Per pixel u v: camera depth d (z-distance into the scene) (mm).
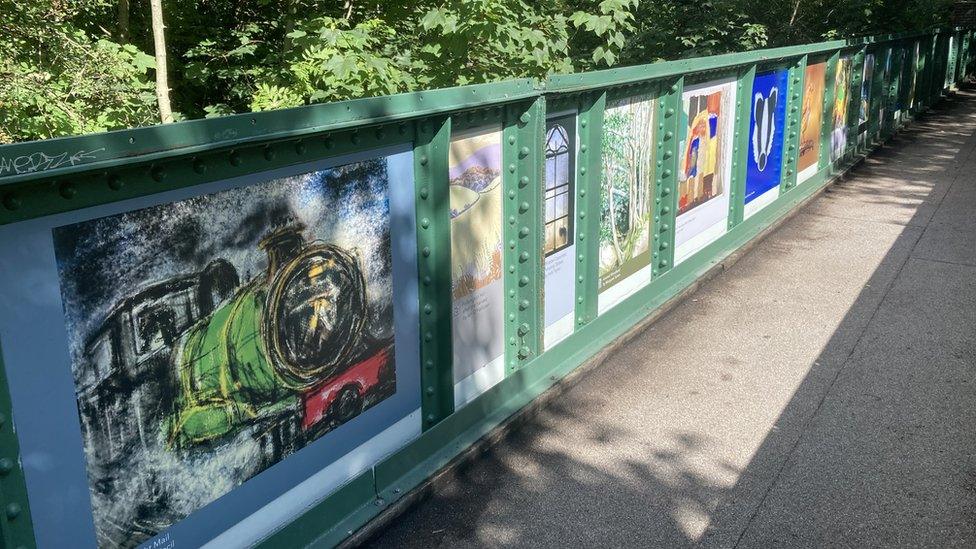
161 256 2760
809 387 5336
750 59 7785
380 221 3736
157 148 2572
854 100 12625
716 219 7945
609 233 5918
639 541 3801
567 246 5391
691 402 5148
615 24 7805
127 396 2723
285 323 3314
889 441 4637
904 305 6832
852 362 5707
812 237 8984
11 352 2377
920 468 4352
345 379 3686
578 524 3932
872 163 13484
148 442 2816
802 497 4117
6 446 2387
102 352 2625
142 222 2684
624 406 5102
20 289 2379
